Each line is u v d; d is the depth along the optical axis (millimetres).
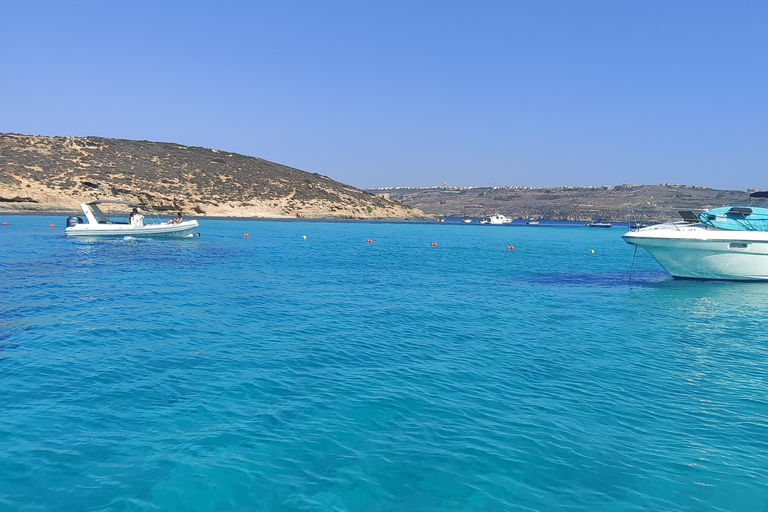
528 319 16453
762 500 6273
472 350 12547
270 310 16844
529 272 30219
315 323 15141
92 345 12125
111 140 122250
